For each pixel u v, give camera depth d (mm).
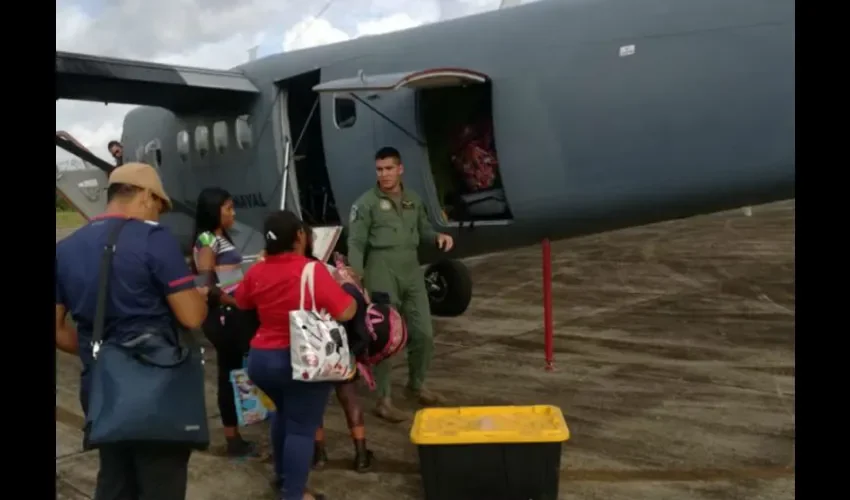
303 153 7941
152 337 2805
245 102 7730
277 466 3812
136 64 7090
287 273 3379
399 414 5102
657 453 4410
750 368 6172
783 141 4598
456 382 6059
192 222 9031
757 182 4828
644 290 10312
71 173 10445
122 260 2777
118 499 2990
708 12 4852
